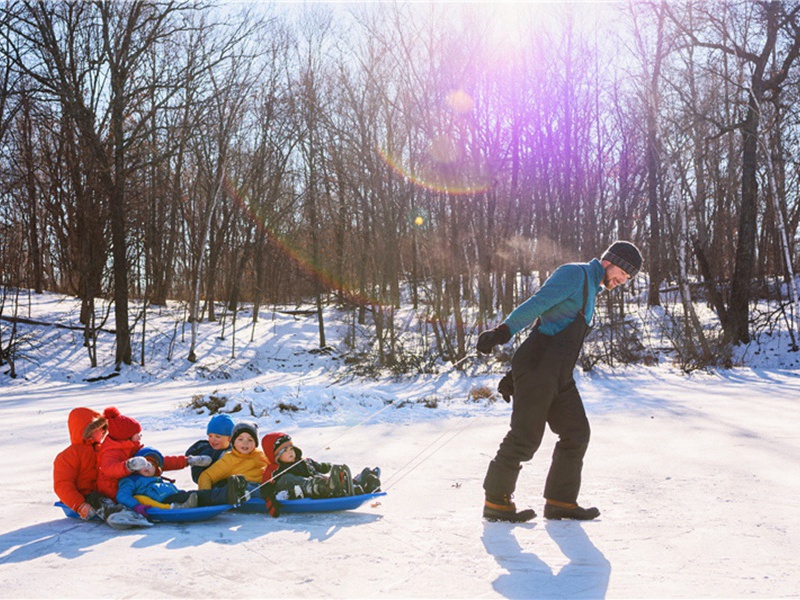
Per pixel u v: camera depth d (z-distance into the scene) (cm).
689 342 2281
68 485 500
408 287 3578
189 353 2684
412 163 2473
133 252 3144
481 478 636
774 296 3281
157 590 336
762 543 405
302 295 3841
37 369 2366
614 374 2027
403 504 533
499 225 2734
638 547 403
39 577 361
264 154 3312
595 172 3167
